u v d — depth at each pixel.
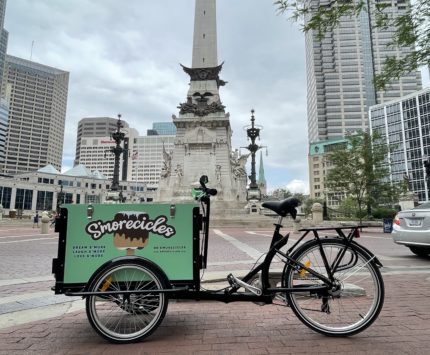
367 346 3.42
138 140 131.50
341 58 145.00
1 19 135.75
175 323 4.22
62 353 3.29
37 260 9.59
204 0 46.88
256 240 16.27
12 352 3.32
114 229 3.76
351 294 4.41
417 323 4.11
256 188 37.53
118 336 3.54
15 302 5.12
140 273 3.69
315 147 129.12
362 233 22.69
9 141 156.75
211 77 45.56
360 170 31.11
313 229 3.93
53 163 171.12
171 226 3.82
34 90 165.00
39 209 90.12
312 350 3.33
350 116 142.00
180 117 44.56
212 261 9.04
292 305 3.83
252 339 3.66
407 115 94.06
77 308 4.85
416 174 90.75
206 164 42.75
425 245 8.83
